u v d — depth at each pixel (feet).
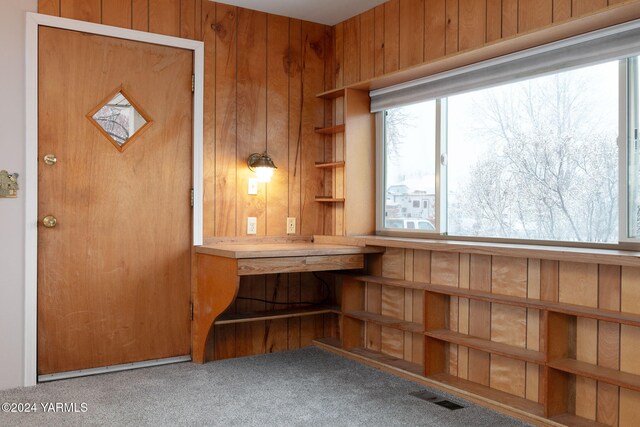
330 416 8.73
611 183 8.37
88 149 10.79
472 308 10.02
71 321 10.66
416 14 11.41
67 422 8.36
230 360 11.98
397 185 12.35
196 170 11.85
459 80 10.49
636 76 8.07
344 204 12.79
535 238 9.41
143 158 11.37
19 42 10.07
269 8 12.57
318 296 13.58
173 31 11.63
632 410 7.80
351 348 12.53
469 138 10.61
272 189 12.89
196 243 11.84
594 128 8.58
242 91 12.48
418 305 11.20
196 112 11.85
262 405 9.20
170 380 10.51
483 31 10.04
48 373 10.44
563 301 8.57
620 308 7.86
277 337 12.93
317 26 13.57
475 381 10.00
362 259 11.77
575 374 8.36
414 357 11.36
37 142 10.25
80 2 10.62
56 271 10.51
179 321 11.80
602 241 8.46
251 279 12.60
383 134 12.75
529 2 9.27
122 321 11.17
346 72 13.32
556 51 8.83
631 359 7.75
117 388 10.01
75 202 10.68
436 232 11.12
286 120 13.10
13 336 10.05
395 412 8.91
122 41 11.10
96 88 10.85
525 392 9.18
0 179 9.90
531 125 9.50
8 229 10.00
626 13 7.52
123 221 11.17
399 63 11.82
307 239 13.37
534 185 9.44
